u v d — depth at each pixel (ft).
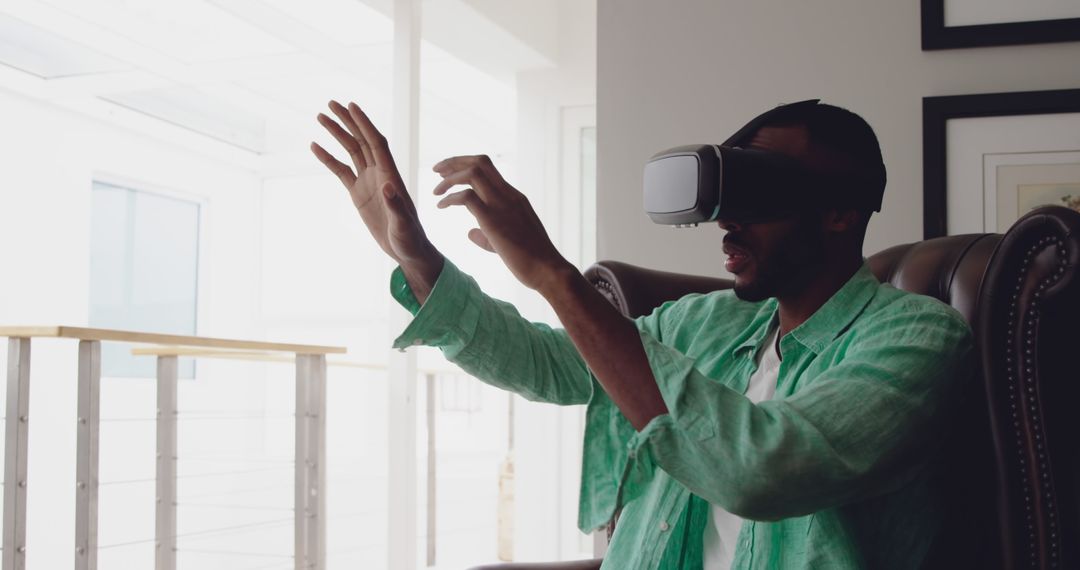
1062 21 7.40
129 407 21.62
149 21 15.11
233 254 25.17
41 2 14.53
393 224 3.41
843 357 3.43
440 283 3.61
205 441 24.29
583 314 2.85
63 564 18.98
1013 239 3.61
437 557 15.96
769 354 3.83
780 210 3.28
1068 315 3.55
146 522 21.20
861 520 3.40
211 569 14.83
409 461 11.50
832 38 8.07
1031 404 3.57
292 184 25.66
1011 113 7.50
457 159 2.88
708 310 4.22
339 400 25.22
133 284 22.74
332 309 25.31
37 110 19.29
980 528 3.64
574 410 14.98
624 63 8.54
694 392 2.83
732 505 2.81
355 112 3.43
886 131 7.90
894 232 7.84
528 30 14.05
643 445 2.83
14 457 6.99
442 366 26.13
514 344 3.88
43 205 19.49
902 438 3.02
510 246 2.86
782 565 3.30
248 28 15.34
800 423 2.85
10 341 7.06
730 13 8.32
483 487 23.88
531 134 15.20
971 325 3.84
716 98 8.32
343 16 14.56
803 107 3.42
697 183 3.12
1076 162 7.36
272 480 23.49
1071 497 3.56
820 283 3.58
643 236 8.42
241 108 23.38
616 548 3.91
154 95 20.98
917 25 7.88
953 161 7.63
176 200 23.81
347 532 18.08
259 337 25.88
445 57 16.49
